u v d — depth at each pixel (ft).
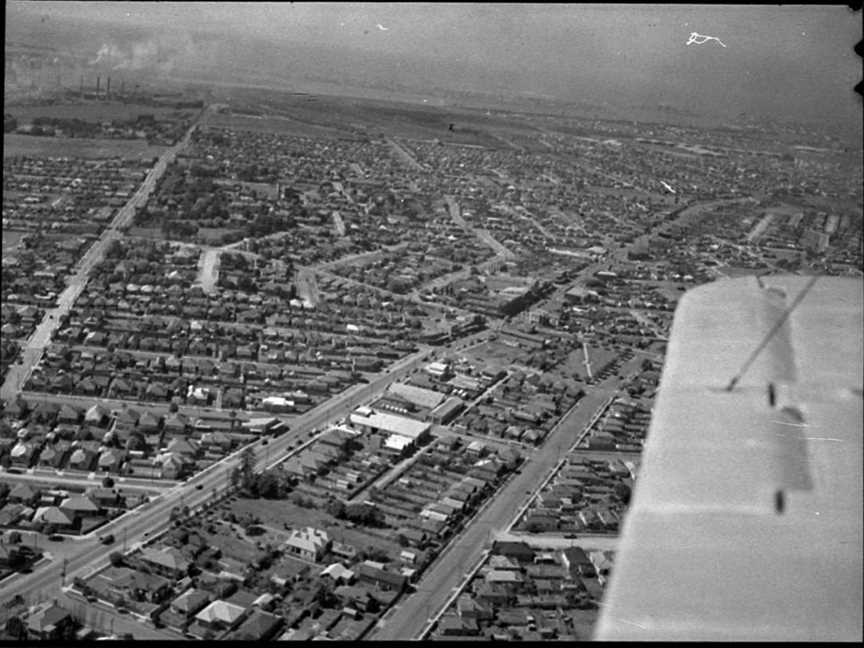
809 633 15.08
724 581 15.74
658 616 15.51
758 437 19.35
